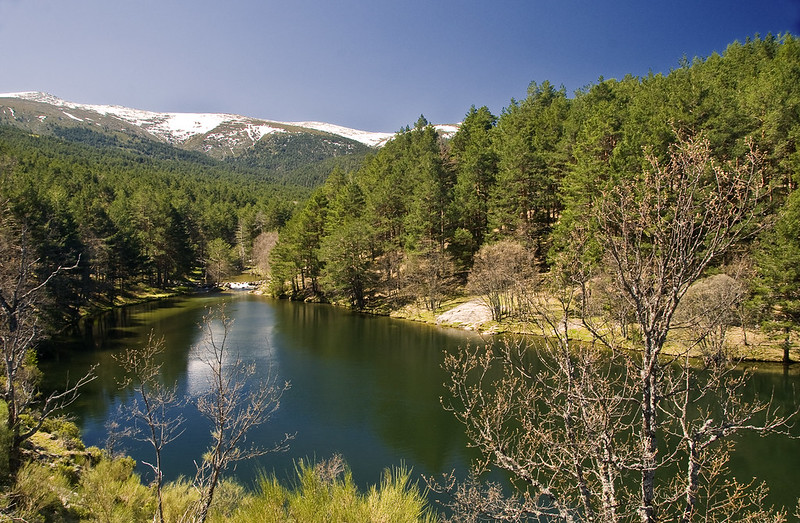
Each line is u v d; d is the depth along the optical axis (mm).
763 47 61781
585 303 5555
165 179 148250
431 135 83000
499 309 44250
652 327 4855
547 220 57375
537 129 64500
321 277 68000
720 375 5715
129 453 18766
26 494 8891
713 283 23422
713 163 4875
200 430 20922
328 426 22109
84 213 63000
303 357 35062
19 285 11664
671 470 14469
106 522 8773
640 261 4926
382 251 65312
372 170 87000
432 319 50312
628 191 5184
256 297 72188
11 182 46969
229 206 126688
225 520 7898
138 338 40125
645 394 4887
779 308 29203
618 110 53000
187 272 87875
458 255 59812
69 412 22672
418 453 19250
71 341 38938
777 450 17641
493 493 7527
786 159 33906
